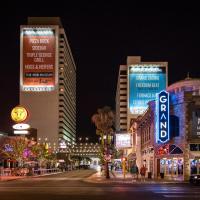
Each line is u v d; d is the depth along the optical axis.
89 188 38.59
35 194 31.06
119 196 29.22
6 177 67.81
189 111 54.88
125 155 108.56
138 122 80.62
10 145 90.00
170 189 37.41
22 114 89.94
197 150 54.41
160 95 55.84
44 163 115.75
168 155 56.88
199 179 45.53
